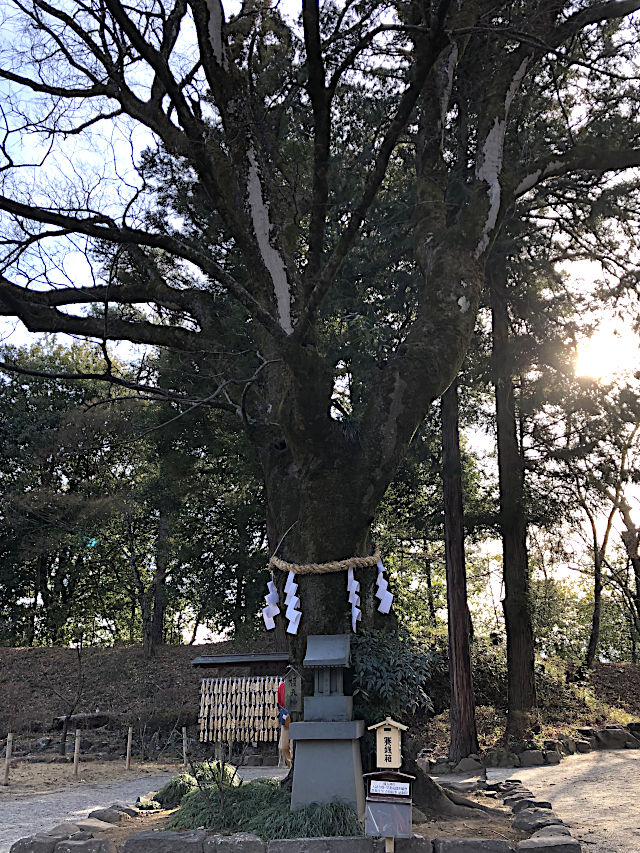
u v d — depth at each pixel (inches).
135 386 344.2
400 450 317.1
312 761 270.1
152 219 377.4
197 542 1000.9
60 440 796.6
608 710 810.2
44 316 392.5
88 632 1272.1
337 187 498.9
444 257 352.8
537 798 378.6
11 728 810.2
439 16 258.2
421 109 390.3
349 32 293.4
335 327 521.3
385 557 905.5
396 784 233.9
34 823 365.4
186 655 1047.6
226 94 340.5
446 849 234.1
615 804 361.7
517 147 454.9
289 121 443.8
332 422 313.9
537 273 666.2
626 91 481.7
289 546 317.4
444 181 386.9
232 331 451.5
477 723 768.9
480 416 785.6
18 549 1184.8
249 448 733.3
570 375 657.0
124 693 917.2
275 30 364.5
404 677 294.5
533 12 385.4
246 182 344.8
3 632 1273.4
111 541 1234.0
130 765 656.4
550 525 716.7
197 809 281.6
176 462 848.9
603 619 1247.5
